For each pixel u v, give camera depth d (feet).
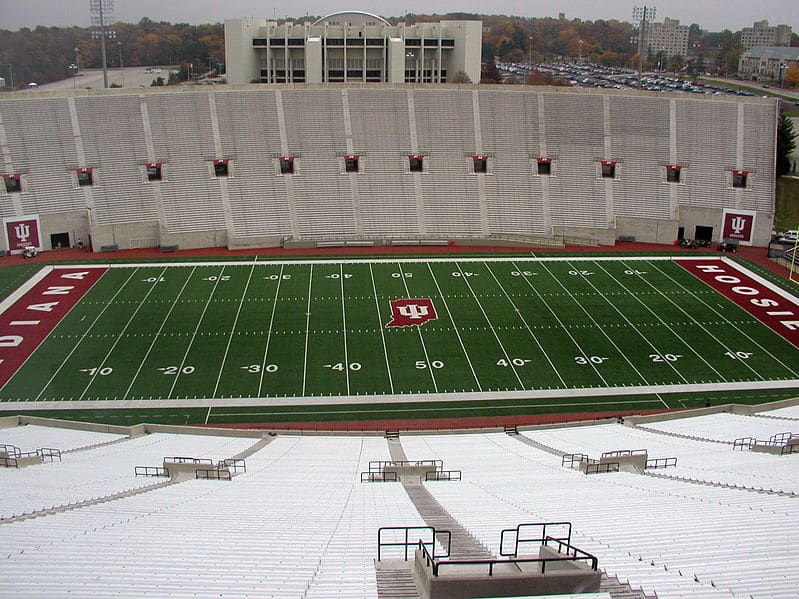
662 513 49.29
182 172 170.40
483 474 69.51
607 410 100.27
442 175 177.47
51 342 116.57
